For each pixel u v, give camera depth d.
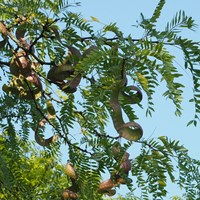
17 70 3.32
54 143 3.72
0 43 3.33
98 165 3.27
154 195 2.99
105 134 3.33
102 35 2.85
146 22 2.48
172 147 2.95
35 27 3.14
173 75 2.39
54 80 3.18
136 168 3.04
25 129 4.01
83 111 3.41
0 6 3.26
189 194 3.00
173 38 2.41
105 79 2.62
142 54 2.42
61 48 3.16
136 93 2.61
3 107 3.79
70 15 2.97
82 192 3.39
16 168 4.03
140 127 2.62
